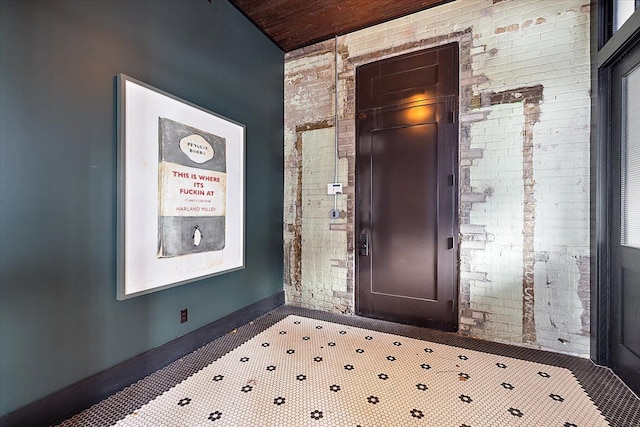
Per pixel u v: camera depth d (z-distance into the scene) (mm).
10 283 1523
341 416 1707
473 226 2762
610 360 2211
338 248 3406
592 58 2324
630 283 1996
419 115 2990
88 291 1836
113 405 1811
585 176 2369
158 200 2189
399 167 3086
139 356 2094
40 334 1627
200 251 2523
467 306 2795
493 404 1812
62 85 1711
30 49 1584
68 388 1724
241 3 2863
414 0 2816
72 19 1750
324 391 1934
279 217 3645
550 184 2480
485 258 2719
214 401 1838
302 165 3598
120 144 1953
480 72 2717
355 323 3094
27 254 1581
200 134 2516
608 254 2230
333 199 3426
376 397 1876
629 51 1988
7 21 1508
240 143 2945
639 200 1941
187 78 2455
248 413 1730
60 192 1710
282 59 3670
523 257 2578
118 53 1978
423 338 2740
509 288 2631
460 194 2814
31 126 1592
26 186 1577
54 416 1657
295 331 2891
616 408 1773
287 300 3697
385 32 3137
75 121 1772
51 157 1671
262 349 2518
